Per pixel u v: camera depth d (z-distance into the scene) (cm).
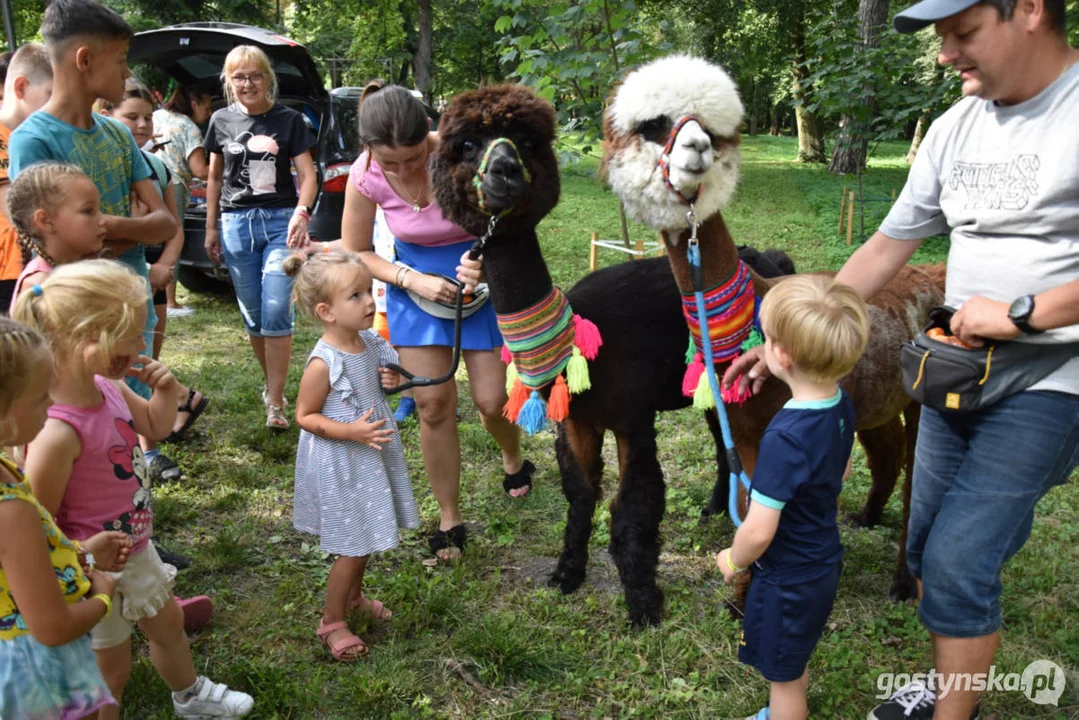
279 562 373
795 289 228
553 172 288
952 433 246
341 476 300
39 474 216
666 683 299
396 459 324
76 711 199
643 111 250
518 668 304
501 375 369
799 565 237
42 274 271
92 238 284
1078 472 464
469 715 284
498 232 285
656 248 818
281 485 449
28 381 177
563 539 378
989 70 211
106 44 316
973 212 229
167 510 405
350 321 297
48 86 346
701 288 260
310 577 364
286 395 566
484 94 281
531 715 284
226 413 539
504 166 265
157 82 991
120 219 329
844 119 1216
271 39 689
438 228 344
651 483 314
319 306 298
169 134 731
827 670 304
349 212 355
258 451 491
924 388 233
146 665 290
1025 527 230
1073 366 218
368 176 342
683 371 307
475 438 497
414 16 3191
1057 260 214
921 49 1434
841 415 236
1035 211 214
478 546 384
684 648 314
